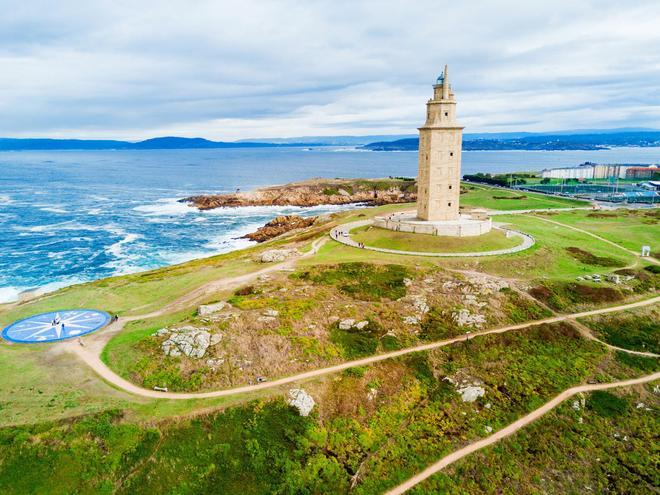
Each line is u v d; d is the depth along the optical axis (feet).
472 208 428.97
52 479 104.42
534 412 139.03
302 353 151.53
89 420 115.44
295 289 195.52
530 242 266.77
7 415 115.34
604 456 127.54
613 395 146.92
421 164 276.41
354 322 168.86
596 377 154.51
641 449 129.49
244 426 122.21
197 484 109.19
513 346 165.37
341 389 138.41
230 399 128.47
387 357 154.81
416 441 127.54
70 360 142.61
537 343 167.94
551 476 121.60
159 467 110.32
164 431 116.88
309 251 258.57
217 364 142.20
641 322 185.06
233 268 232.94
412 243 255.70
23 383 129.29
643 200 517.55
